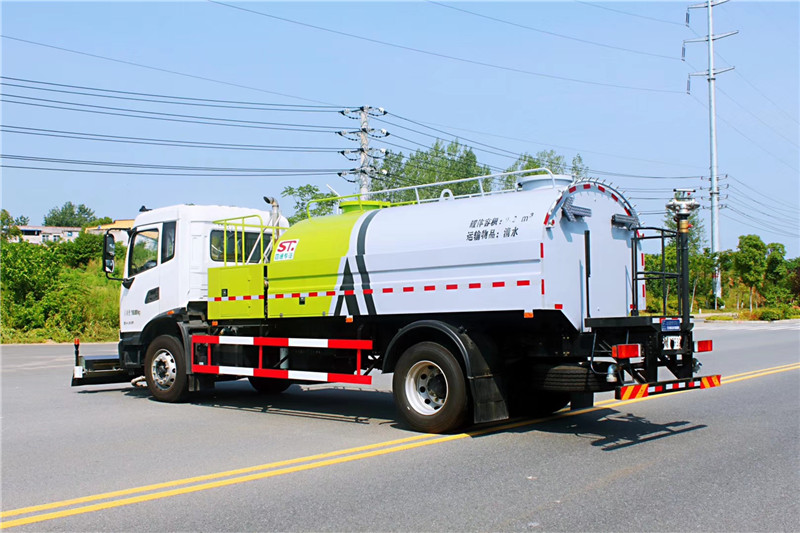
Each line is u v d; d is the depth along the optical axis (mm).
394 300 8773
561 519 4988
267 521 5016
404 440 7836
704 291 51312
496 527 4828
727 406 10211
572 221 7984
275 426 8914
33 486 6086
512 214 7906
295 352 10266
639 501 5418
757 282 45094
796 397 11023
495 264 7895
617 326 7641
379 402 11219
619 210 8742
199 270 11609
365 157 34938
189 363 11141
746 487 5812
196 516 5156
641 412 9734
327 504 5398
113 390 13312
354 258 9219
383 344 9352
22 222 126938
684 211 8133
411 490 5750
